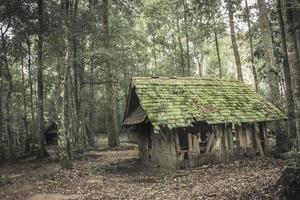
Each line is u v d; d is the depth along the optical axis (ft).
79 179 53.83
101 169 63.62
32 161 85.56
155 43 161.38
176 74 155.43
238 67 94.89
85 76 130.00
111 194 41.55
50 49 102.06
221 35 129.49
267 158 60.95
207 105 62.59
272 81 69.97
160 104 59.82
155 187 44.34
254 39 120.37
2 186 51.90
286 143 63.87
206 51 161.89
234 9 99.25
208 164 59.11
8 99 99.35
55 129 169.17
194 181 46.44
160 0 133.18
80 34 100.48
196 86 67.77
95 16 106.22
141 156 71.05
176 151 57.88
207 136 61.21
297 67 33.96
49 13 90.63
